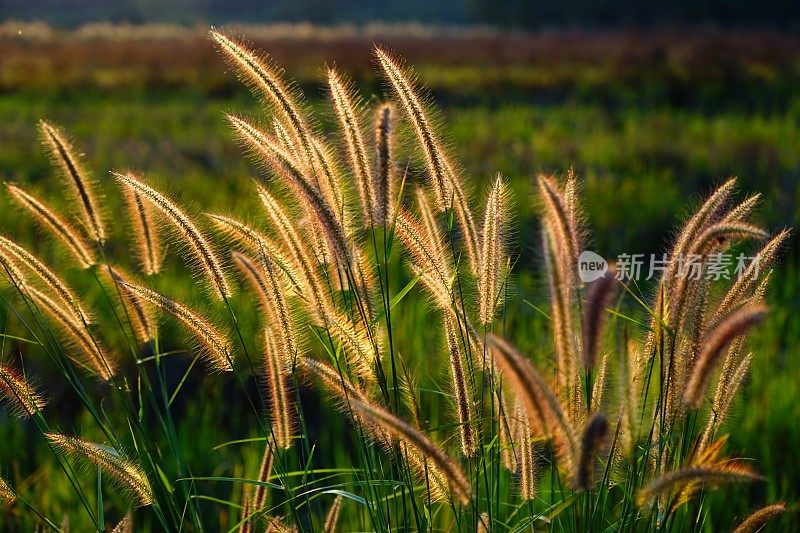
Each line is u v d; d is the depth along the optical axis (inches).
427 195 191.2
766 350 382.3
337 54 2127.2
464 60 2078.0
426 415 312.2
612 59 1873.8
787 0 3501.5
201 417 362.0
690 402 157.3
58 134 192.9
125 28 3159.5
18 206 198.2
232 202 621.9
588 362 149.5
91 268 201.8
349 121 169.6
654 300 174.2
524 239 534.9
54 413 366.0
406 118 176.4
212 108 1256.8
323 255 178.9
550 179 167.5
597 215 596.4
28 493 305.4
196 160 809.5
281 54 2135.8
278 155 169.3
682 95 1481.3
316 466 323.0
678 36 2433.6
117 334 409.4
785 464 306.5
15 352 406.6
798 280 477.7
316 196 160.9
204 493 311.9
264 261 179.0
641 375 176.9
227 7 5777.6
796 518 274.5
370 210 171.0
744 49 2001.7
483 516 178.7
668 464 175.0
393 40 2659.9
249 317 409.4
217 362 192.9
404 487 173.0
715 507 277.9
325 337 200.8
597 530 175.6
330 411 344.2
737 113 1194.6
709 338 157.3
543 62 1993.1
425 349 366.6
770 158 773.9
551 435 144.9
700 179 725.9
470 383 179.9
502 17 4158.5
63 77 1697.8
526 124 1051.9
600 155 800.9
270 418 199.5
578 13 3932.1
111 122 1090.1
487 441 188.5
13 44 2253.9
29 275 212.8
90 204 195.5
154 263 203.9
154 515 296.2
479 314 181.5
